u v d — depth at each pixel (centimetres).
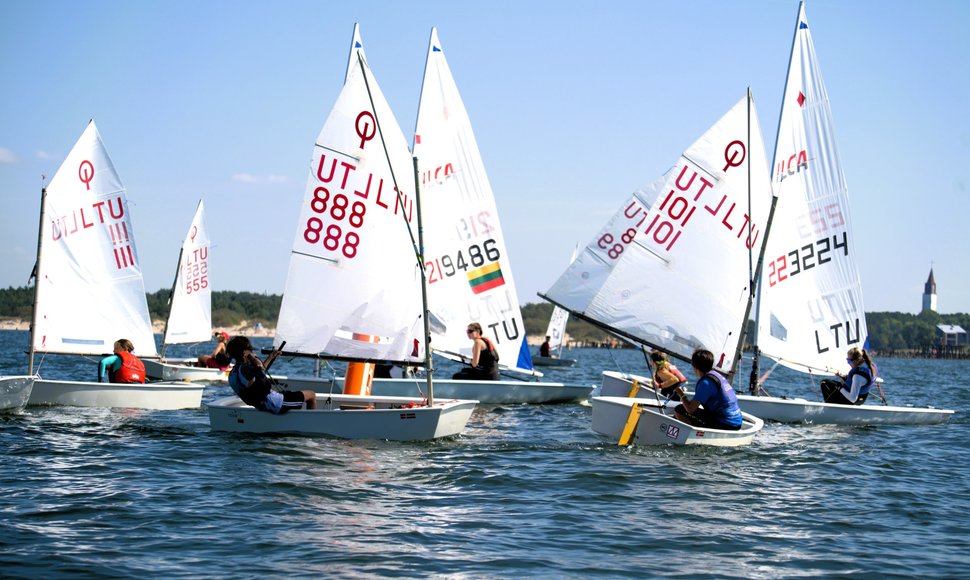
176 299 3247
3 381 1514
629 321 1816
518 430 1577
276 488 1025
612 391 1869
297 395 1369
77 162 1823
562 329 5797
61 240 1806
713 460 1292
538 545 848
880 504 1059
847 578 777
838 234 1939
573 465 1223
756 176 1773
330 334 1441
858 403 1855
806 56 1920
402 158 1548
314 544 827
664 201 1788
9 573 725
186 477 1070
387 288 1438
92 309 1848
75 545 802
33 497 957
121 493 985
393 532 873
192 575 737
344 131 1430
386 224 1433
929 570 802
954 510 1042
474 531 888
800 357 1923
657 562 809
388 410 1348
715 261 1766
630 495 1058
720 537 891
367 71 1430
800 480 1185
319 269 1438
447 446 1343
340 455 1226
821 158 1930
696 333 1780
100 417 1540
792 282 1912
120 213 1878
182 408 1733
